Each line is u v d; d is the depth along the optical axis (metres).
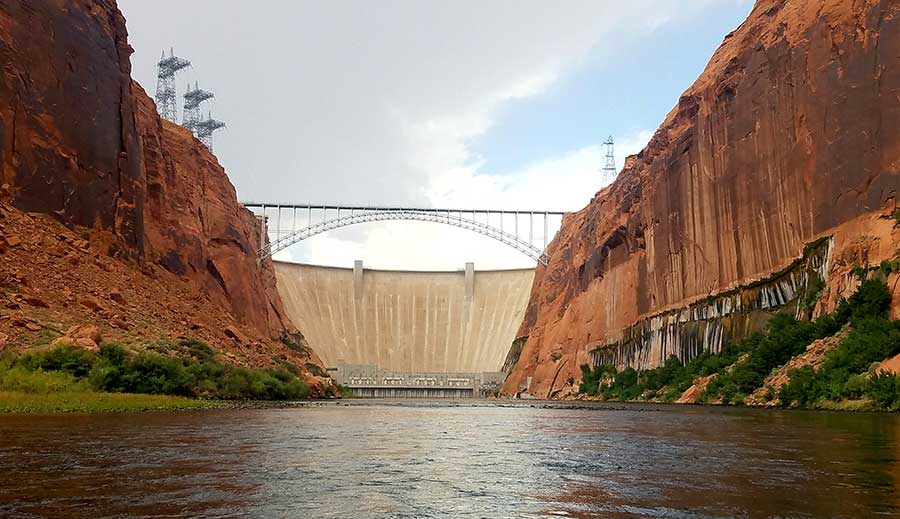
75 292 62.28
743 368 72.00
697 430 35.53
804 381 57.81
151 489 16.30
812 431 32.34
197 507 14.45
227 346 81.62
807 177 73.56
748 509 14.55
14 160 64.50
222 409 49.56
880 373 50.75
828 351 59.84
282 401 72.50
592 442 29.64
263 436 29.47
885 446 25.44
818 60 73.44
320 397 100.38
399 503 15.30
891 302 58.03
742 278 85.38
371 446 26.97
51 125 69.31
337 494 16.17
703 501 15.48
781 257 77.94
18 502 14.60
